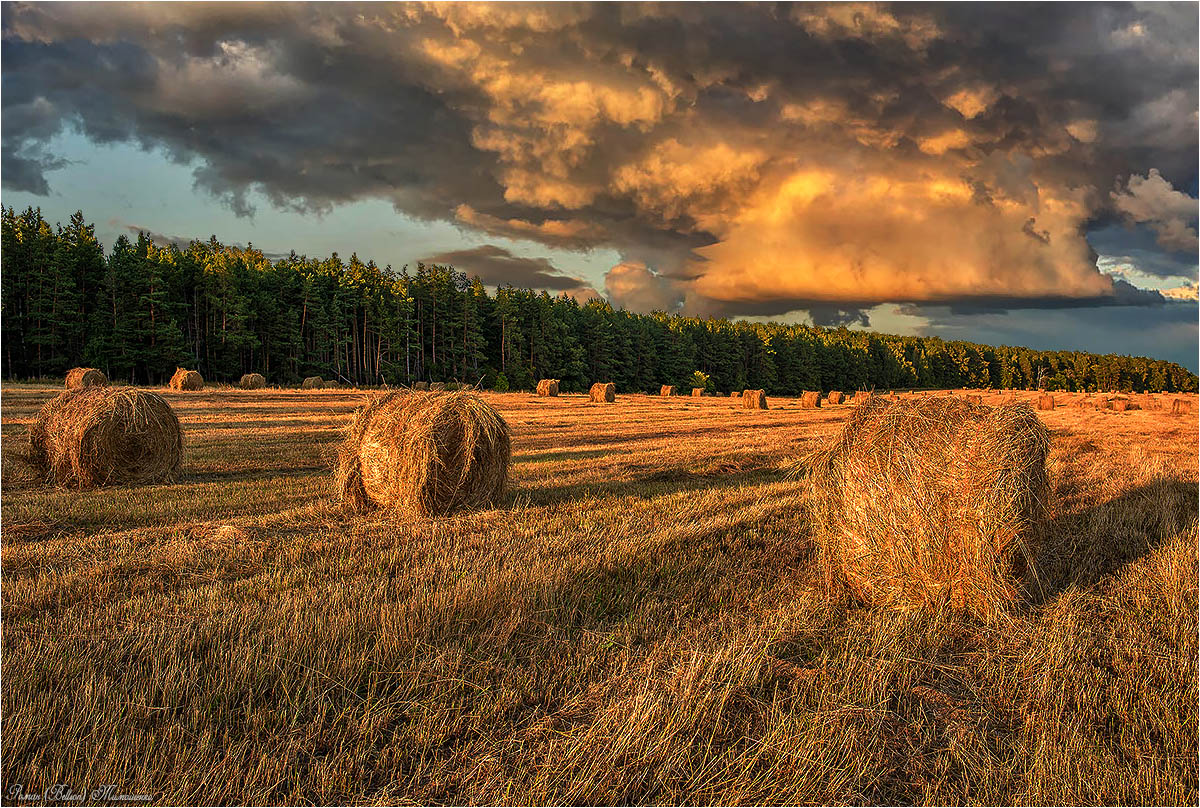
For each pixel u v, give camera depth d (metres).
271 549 6.84
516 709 3.93
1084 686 4.26
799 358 109.50
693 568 6.27
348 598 5.29
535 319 80.06
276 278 62.00
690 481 11.14
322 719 3.69
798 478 11.27
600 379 87.06
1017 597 5.55
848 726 3.79
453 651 4.47
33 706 3.64
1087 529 7.87
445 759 3.44
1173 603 5.48
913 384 126.25
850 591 6.12
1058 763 3.51
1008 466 5.54
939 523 5.62
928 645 4.97
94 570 5.96
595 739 3.54
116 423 10.21
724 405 43.50
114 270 51.19
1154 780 3.35
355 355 66.25
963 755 3.57
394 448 8.37
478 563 6.16
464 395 9.17
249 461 12.80
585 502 9.07
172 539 7.12
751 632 4.84
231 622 4.80
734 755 3.51
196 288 56.25
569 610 5.22
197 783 3.17
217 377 56.38
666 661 4.47
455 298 74.50
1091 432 20.83
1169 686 4.23
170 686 3.90
